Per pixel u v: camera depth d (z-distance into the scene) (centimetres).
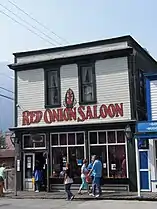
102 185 2194
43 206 1706
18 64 2495
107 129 2227
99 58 2292
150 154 2103
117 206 1614
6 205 1781
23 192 2327
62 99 2370
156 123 1866
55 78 2412
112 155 2209
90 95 2308
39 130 2400
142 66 2452
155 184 2070
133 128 2166
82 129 2286
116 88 2239
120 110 2214
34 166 2402
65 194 2147
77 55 2327
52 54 2445
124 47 2222
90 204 1717
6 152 4978
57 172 2336
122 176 2167
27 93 2477
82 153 2284
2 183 2197
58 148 2352
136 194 1978
